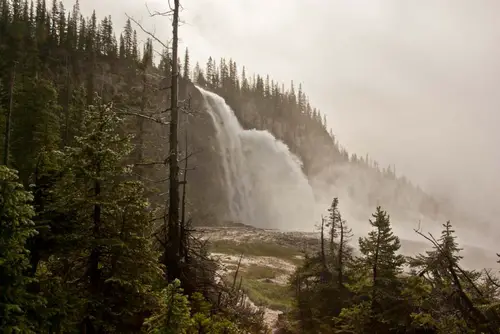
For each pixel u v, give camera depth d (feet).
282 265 158.81
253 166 400.06
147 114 45.93
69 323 22.68
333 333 61.26
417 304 39.86
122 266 26.84
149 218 30.76
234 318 43.37
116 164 28.55
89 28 349.20
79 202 25.72
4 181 18.89
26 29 288.10
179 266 39.34
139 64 48.70
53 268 27.71
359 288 55.26
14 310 18.28
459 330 32.42
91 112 28.71
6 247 18.67
